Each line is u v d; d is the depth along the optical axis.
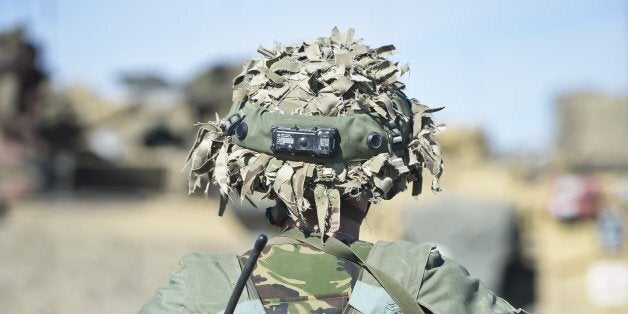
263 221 42.88
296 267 5.62
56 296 25.31
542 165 74.62
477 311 5.57
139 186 59.31
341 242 5.68
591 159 89.69
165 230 42.00
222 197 6.15
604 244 40.66
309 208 5.85
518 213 28.67
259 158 5.80
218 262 5.69
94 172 58.72
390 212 29.50
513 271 29.50
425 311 5.52
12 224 37.75
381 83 6.01
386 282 5.48
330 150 5.65
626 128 101.50
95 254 31.75
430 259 5.67
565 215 47.94
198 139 6.19
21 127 56.34
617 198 49.41
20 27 58.19
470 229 27.33
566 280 37.84
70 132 63.28
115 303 25.66
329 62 5.97
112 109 68.31
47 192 53.72
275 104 5.85
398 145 5.93
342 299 5.51
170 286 5.65
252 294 5.52
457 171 56.62
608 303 34.84
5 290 25.33
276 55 6.17
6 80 57.09
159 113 67.62
